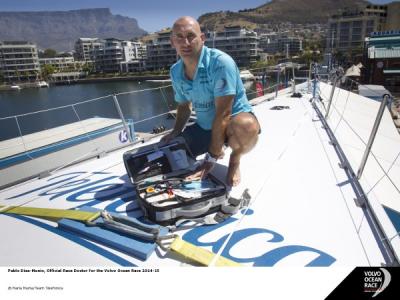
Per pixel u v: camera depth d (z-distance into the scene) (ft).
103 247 7.23
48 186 11.14
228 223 8.07
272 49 488.44
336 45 380.37
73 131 33.88
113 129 34.53
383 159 24.25
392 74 151.43
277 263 6.64
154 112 137.18
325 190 9.78
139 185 8.65
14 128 112.88
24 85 375.66
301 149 13.88
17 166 27.32
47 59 522.88
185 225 7.91
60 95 264.31
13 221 8.52
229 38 328.49
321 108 25.11
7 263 6.84
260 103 30.86
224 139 9.01
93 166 13.04
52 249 7.23
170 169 9.56
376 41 167.53
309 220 8.17
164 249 6.98
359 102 45.16
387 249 6.92
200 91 9.09
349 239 7.38
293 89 37.58
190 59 8.64
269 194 9.57
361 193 9.39
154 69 379.76
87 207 8.85
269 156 12.91
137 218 8.34
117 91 274.16
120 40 426.51
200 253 6.74
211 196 8.06
